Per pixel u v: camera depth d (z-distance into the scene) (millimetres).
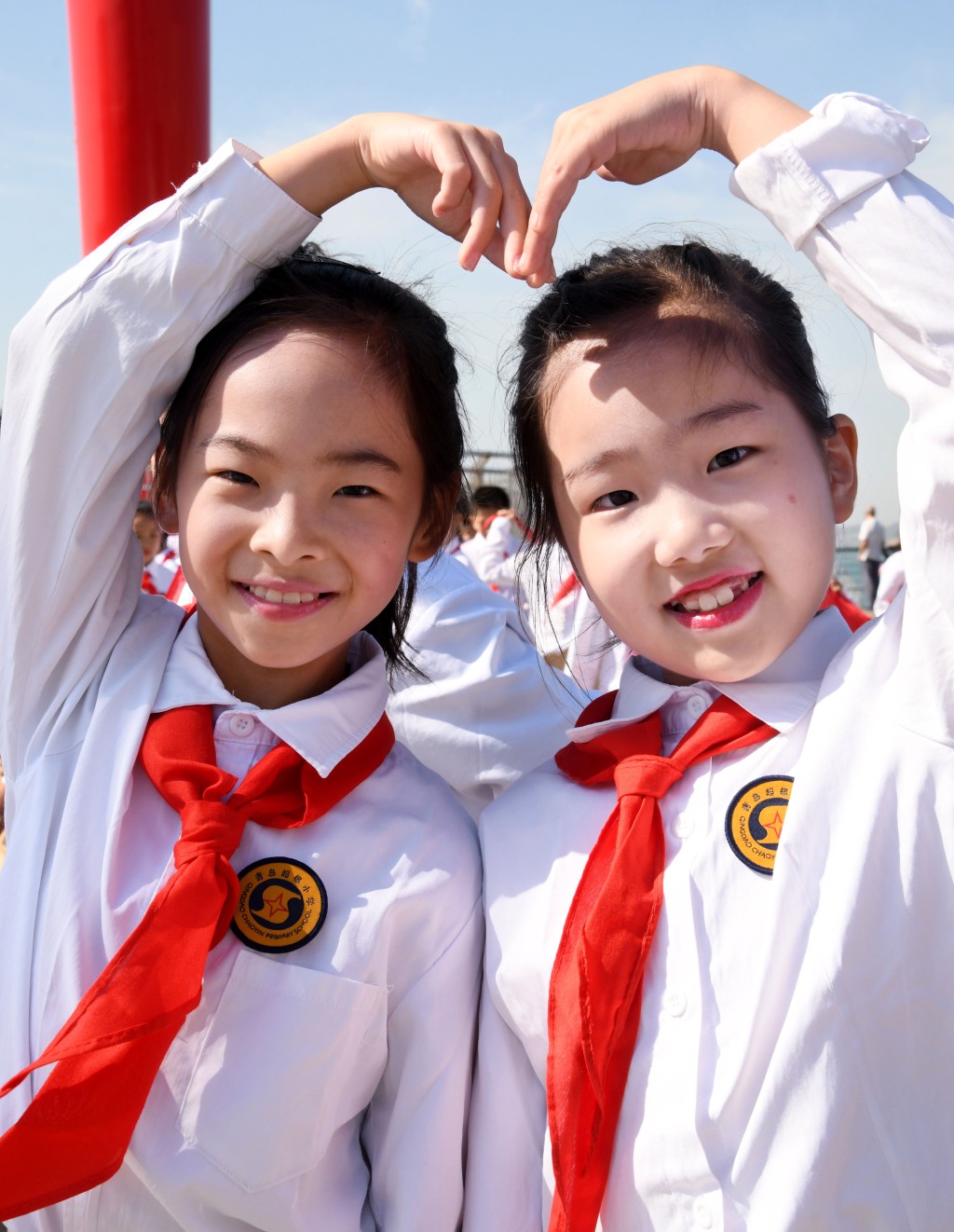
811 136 1264
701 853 1305
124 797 1350
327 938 1341
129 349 1398
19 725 1447
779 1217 1123
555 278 1442
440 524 1595
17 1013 1270
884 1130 1149
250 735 1443
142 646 1489
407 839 1435
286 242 1451
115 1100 1162
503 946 1403
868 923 1188
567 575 2223
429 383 1472
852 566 13406
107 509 1439
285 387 1305
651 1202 1198
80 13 2176
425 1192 1352
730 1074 1179
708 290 1364
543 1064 1361
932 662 1217
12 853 1360
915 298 1211
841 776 1260
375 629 1663
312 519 1303
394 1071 1400
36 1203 1136
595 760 1488
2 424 1469
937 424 1195
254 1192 1256
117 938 1282
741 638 1298
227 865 1279
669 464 1283
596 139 1301
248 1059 1275
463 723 2070
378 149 1397
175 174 2236
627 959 1261
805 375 1402
